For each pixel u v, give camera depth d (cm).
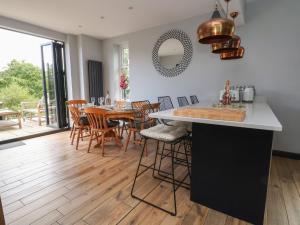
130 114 303
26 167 259
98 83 515
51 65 465
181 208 171
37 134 425
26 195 192
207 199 171
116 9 319
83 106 374
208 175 167
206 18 347
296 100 286
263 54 302
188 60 379
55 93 466
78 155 304
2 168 256
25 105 619
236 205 156
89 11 325
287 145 298
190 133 197
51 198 186
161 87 423
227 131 151
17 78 791
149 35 427
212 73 354
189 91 385
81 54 475
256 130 138
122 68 520
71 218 158
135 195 191
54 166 262
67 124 493
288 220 156
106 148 338
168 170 246
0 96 719
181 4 303
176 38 388
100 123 302
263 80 307
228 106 226
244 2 282
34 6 302
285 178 227
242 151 147
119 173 240
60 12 328
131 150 327
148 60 436
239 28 315
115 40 493
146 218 158
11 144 365
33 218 158
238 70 326
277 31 288
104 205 175
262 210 144
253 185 146
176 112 161
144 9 321
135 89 467
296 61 280
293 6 275
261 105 240
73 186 209
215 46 199
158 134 175
